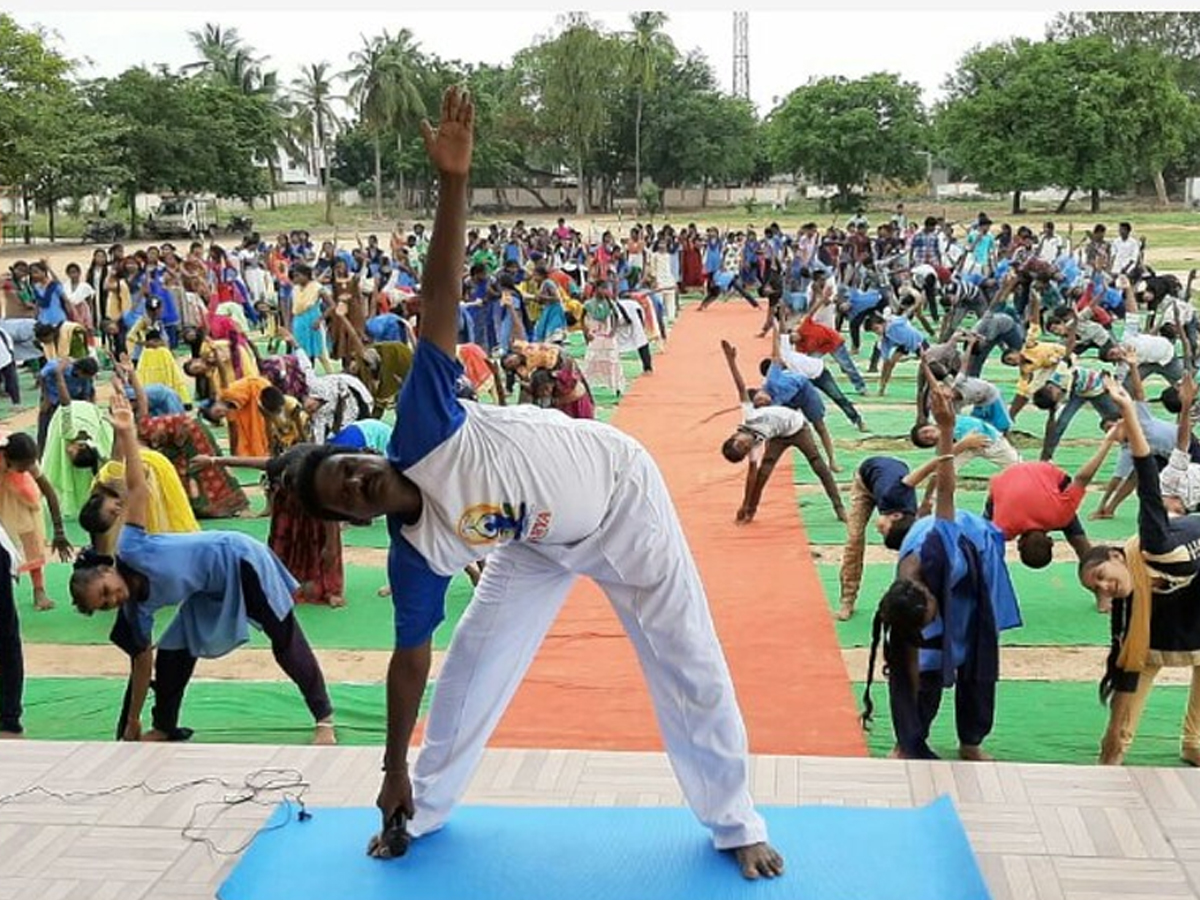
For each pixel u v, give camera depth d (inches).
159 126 1796.3
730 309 970.1
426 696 241.6
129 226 1900.8
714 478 414.6
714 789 145.3
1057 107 1946.4
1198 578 193.8
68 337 549.0
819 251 981.2
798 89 2338.8
